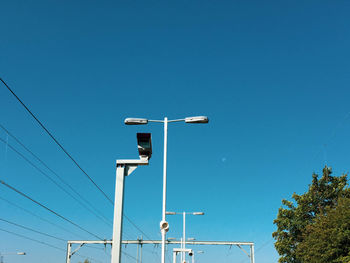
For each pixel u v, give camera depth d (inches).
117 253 462.6
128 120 788.0
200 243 2549.2
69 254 2455.7
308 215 1718.8
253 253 2522.1
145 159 515.2
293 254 1668.3
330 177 1743.4
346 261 1140.5
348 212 1224.8
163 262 701.3
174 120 831.7
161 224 717.3
